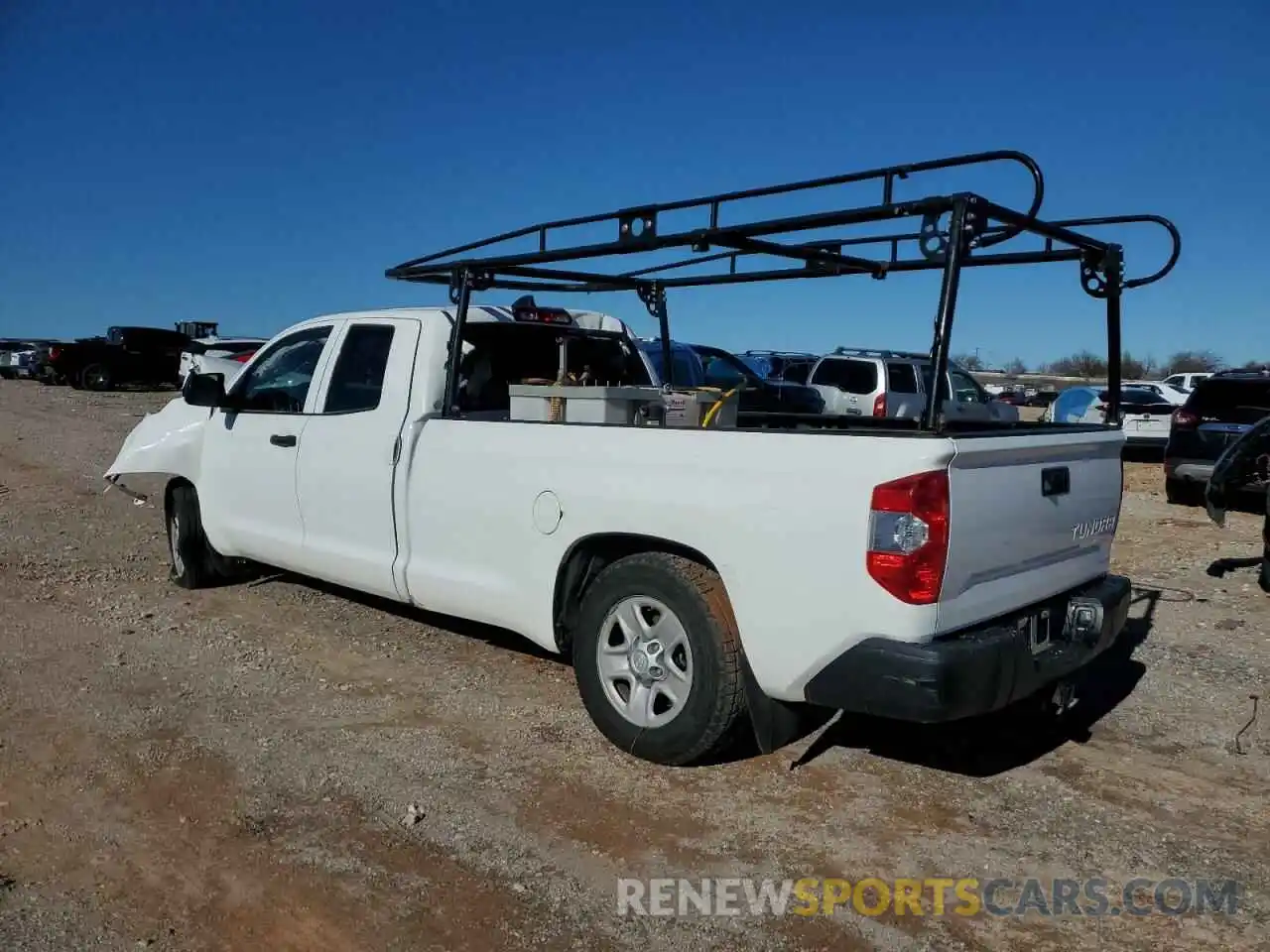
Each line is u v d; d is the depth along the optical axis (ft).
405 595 17.42
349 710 15.88
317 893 10.80
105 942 9.91
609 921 10.41
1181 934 10.49
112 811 12.49
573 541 14.61
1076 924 10.61
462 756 14.24
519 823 12.35
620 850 11.80
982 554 12.19
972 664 11.59
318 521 19.01
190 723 15.25
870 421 18.70
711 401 16.80
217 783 13.26
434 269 17.31
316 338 19.93
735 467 12.81
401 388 17.52
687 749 13.53
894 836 12.32
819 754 14.60
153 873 11.15
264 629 20.15
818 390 51.98
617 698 14.35
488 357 18.60
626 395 15.61
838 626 11.93
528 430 15.28
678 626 13.48
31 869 11.18
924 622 11.57
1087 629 14.15
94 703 15.96
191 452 22.27
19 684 16.75
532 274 17.67
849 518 11.80
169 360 108.06
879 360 54.19
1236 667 19.20
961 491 11.75
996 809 13.10
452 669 17.83
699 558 13.66
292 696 16.46
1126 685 18.10
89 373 104.22
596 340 20.57
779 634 12.44
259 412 20.75
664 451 13.55
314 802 12.80
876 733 15.44
